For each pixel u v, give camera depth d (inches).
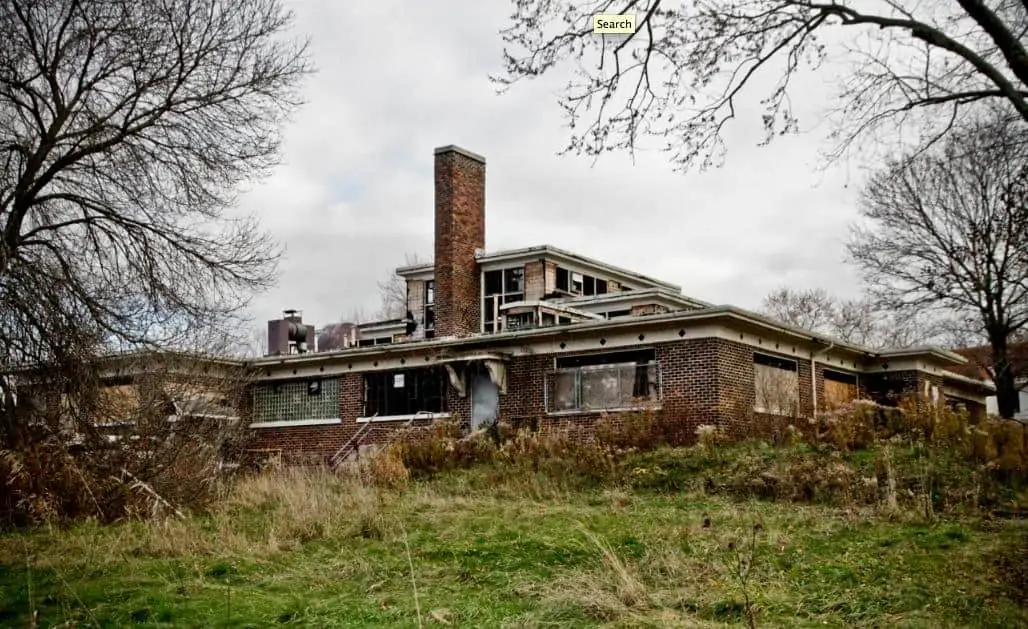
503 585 473.1
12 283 562.3
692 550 513.3
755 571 468.1
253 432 1118.4
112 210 642.2
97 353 615.8
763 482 692.1
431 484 840.3
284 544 593.0
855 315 2369.6
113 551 569.9
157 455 719.1
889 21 461.4
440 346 1146.0
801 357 1096.2
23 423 629.0
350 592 472.1
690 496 700.7
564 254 1472.7
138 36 625.0
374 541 594.2
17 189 595.2
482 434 962.1
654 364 983.0
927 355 1221.1
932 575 441.7
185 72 654.5
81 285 609.9
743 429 941.8
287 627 410.0
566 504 700.7
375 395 1222.3
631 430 902.4
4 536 621.3
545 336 1056.2
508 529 595.2
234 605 444.5
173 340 669.3
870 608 401.4
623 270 1646.2
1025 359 1280.8
